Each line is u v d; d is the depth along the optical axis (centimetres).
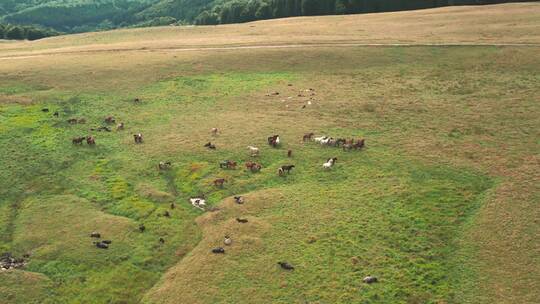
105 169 4356
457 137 4662
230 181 4066
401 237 3297
